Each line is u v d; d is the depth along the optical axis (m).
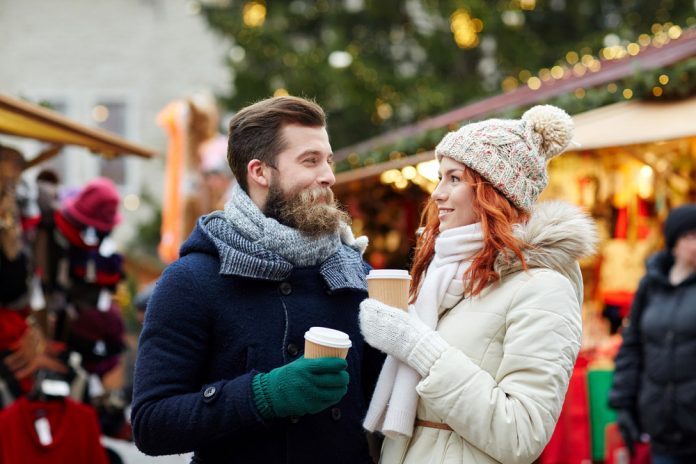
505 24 13.81
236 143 3.00
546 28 14.62
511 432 2.66
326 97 14.35
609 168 6.21
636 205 6.21
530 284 2.80
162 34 18.17
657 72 5.86
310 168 2.94
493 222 2.86
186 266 2.88
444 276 2.92
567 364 2.76
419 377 2.85
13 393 5.41
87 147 6.09
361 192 7.65
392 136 8.52
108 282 6.31
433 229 3.12
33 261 5.86
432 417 2.86
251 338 2.85
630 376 5.30
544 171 2.98
